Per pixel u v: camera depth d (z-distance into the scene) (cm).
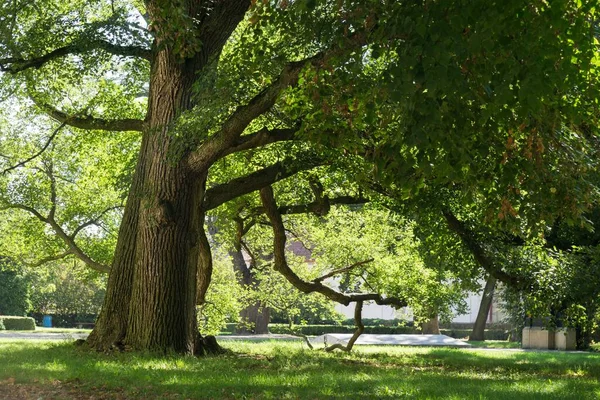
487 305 5097
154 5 1370
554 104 900
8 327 4878
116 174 2412
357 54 909
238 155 2034
